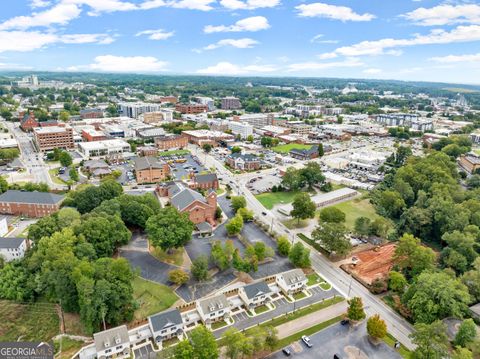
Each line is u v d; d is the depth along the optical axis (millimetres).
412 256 110188
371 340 85312
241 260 108500
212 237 134750
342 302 100000
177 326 85000
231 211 161375
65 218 117188
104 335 79188
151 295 98938
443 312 88375
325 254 126500
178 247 119500
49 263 93312
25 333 85875
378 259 124000
